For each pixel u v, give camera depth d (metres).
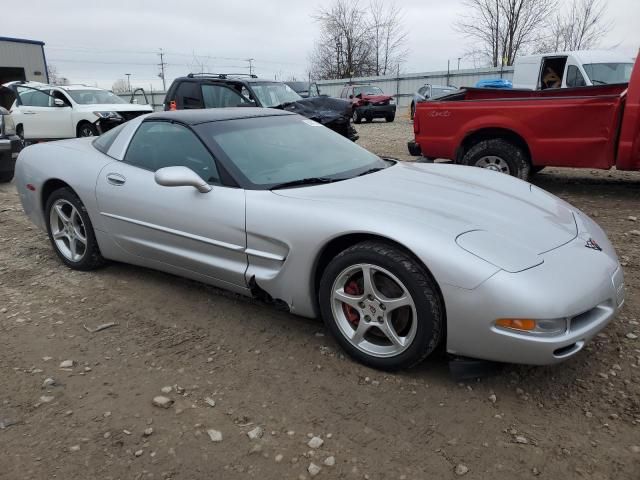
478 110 6.88
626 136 6.00
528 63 11.66
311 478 2.15
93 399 2.70
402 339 2.74
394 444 2.32
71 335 3.37
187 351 3.14
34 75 29.73
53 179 4.33
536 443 2.30
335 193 3.14
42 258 4.83
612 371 2.80
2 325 3.52
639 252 4.55
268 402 2.64
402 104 35.47
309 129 4.14
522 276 2.44
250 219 3.15
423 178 3.55
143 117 4.05
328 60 50.25
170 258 3.66
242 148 3.57
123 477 2.18
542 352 2.41
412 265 2.61
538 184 7.62
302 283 3.04
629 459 2.20
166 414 2.57
